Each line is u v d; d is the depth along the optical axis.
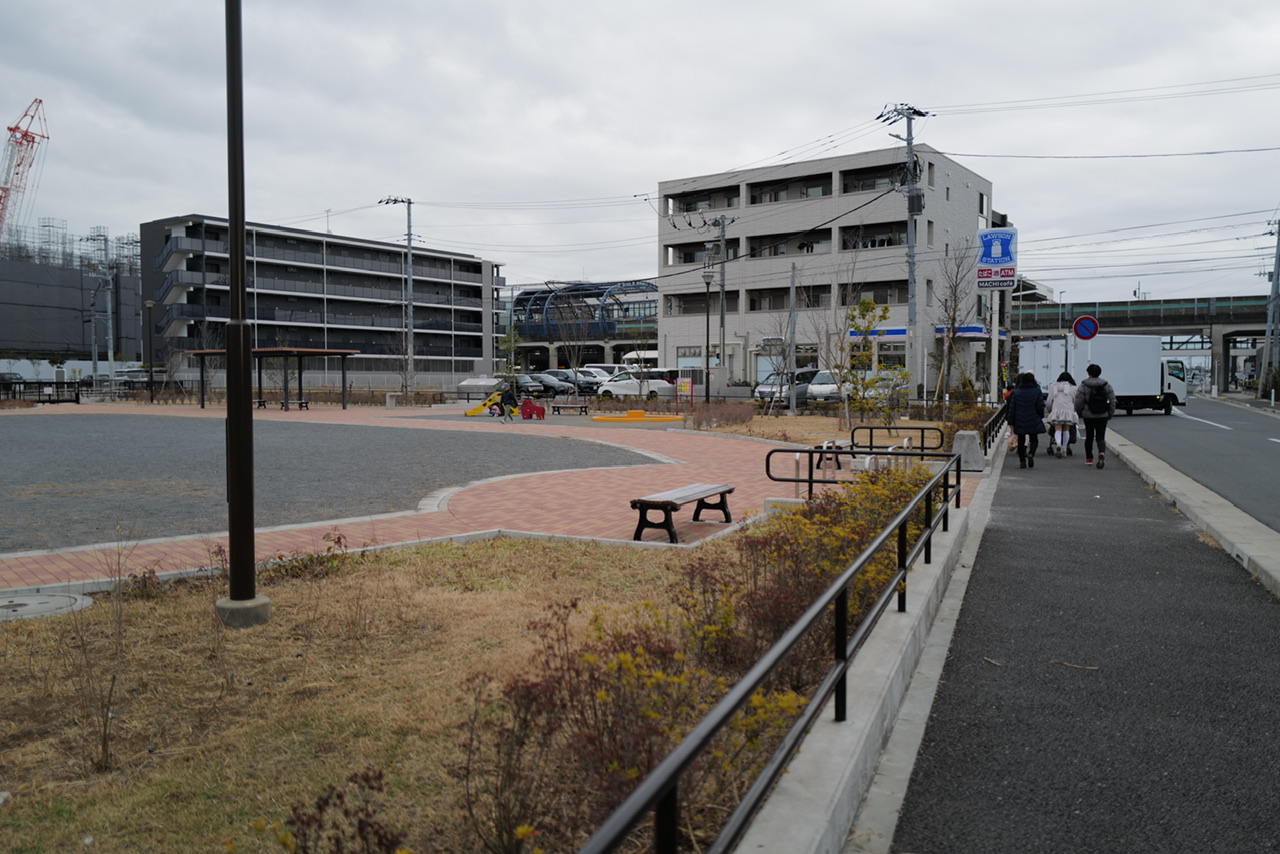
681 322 67.69
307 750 3.96
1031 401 16.38
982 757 3.97
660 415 33.72
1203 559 8.15
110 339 70.12
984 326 56.41
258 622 5.83
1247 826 3.35
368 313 83.56
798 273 61.31
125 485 13.27
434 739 4.04
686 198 67.75
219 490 12.73
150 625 5.80
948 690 4.83
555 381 55.16
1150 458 16.78
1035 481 14.08
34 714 4.39
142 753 3.97
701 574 5.47
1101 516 10.61
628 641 3.96
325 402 48.66
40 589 6.57
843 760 3.33
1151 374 33.94
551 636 5.42
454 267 90.56
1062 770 3.84
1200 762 3.90
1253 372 91.19
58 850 3.22
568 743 3.18
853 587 5.10
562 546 8.38
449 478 14.16
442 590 6.72
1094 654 5.43
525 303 87.94
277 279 76.81
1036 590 7.02
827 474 14.09
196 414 36.12
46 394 55.34
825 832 2.84
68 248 107.12
